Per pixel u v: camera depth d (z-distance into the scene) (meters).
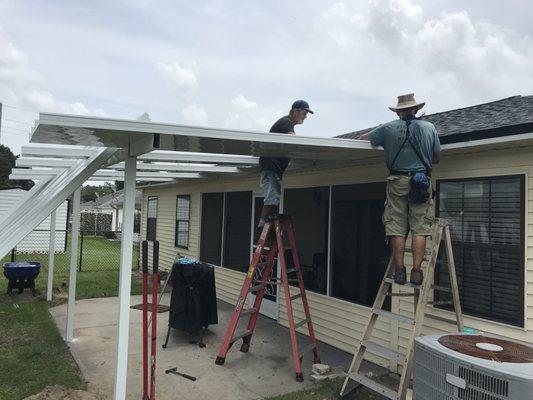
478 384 2.58
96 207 36.28
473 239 4.51
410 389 4.03
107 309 8.12
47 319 7.24
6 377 4.76
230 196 9.34
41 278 11.59
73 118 3.14
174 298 6.19
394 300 5.29
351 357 5.74
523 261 4.03
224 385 4.68
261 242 5.42
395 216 4.14
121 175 7.71
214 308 6.54
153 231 13.39
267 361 5.46
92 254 18.16
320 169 6.57
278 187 5.46
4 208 19.09
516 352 2.81
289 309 5.02
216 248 9.82
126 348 3.86
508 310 4.17
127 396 4.33
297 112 5.18
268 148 4.50
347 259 6.15
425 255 4.50
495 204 4.33
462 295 4.57
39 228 18.31
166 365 5.25
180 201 11.66
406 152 4.05
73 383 4.63
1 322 7.04
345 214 6.22
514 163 4.16
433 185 4.90
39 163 5.54
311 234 6.84
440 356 2.83
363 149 4.50
